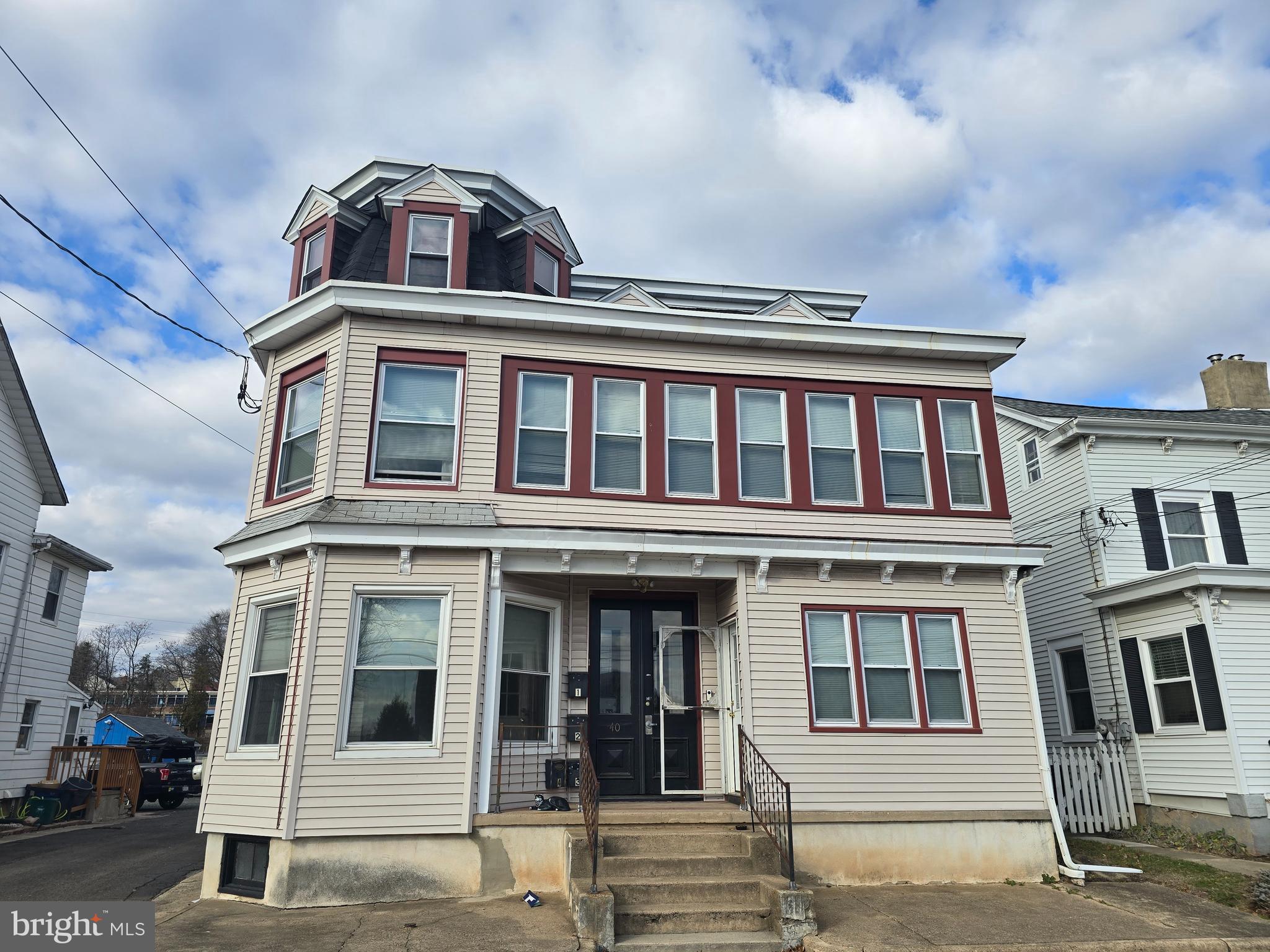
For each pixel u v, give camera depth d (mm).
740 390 11734
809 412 11844
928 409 12078
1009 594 11414
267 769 9312
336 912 8492
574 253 13719
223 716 10016
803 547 10828
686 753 11266
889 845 10164
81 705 24375
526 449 10914
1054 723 17031
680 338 11570
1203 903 9391
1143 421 16484
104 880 11188
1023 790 10703
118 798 20219
